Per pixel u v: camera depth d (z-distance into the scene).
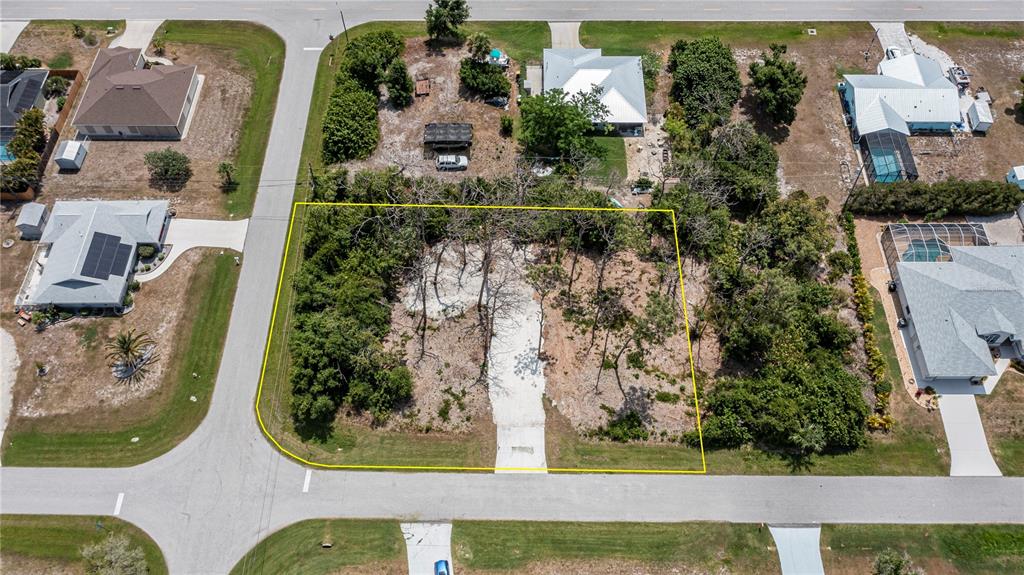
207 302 74.62
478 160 85.38
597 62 91.12
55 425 67.38
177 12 99.50
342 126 84.50
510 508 63.22
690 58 89.81
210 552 61.25
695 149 84.56
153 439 66.75
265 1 100.50
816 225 75.38
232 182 83.44
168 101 86.38
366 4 101.00
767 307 69.38
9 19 98.25
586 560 60.91
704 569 60.66
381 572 60.28
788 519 63.09
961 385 70.25
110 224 76.50
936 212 80.62
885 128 84.69
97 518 62.88
